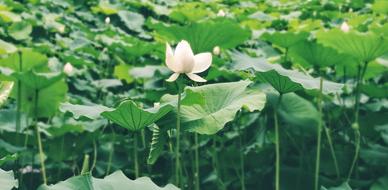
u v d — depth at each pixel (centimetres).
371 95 373
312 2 848
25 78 290
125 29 800
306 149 354
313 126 319
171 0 1002
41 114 330
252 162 354
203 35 379
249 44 539
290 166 353
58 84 316
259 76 274
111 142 384
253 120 364
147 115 217
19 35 569
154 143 231
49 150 359
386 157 316
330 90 265
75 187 190
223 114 227
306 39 333
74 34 673
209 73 348
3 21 580
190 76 216
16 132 324
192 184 345
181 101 232
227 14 748
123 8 855
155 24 395
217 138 352
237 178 347
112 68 575
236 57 305
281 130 358
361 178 338
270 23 633
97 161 369
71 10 824
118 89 520
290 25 616
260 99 235
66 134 357
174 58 213
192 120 231
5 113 361
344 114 371
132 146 375
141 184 197
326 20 731
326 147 365
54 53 543
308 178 325
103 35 550
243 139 383
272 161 357
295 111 328
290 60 414
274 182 328
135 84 474
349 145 361
